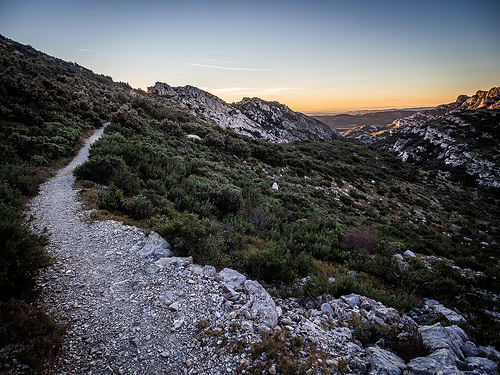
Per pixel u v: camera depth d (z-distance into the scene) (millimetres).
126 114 28797
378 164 59219
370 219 22547
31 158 14516
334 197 27891
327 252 9734
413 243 14875
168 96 91188
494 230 28469
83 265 6094
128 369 3418
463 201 41438
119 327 4184
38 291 4699
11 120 18828
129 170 14578
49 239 7242
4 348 3316
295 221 14539
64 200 10523
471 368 3740
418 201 34156
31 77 29859
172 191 13203
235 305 4777
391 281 8086
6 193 9086
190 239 6973
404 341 4355
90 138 23125
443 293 7559
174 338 4004
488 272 10117
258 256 6891
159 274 5746
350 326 4902
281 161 35781
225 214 12758
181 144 29234
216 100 111062
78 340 3820
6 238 5781
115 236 7668
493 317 6461
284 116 167625
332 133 186500
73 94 32781
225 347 3807
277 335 3990
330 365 3492
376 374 3371
